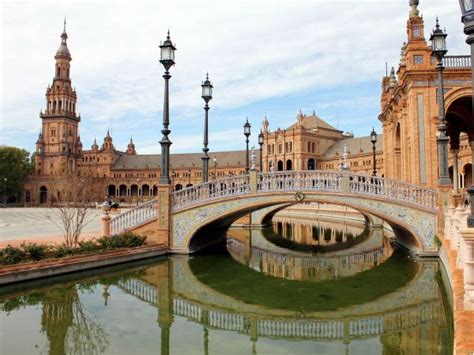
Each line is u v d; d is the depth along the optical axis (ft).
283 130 417.28
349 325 39.06
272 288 54.08
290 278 60.39
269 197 73.36
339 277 60.90
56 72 475.31
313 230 133.39
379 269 65.62
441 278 57.00
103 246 64.69
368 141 386.73
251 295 50.47
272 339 35.32
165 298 48.57
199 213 74.90
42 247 55.31
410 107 102.42
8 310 42.27
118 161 517.14
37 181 447.01
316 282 57.72
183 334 36.29
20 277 49.26
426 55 100.53
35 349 31.53
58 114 466.29
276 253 85.56
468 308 22.85
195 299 48.42
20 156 431.43
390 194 70.28
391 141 146.72
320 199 72.23
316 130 423.64
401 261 70.28
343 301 47.52
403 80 107.24
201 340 34.76
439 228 66.64
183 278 58.95
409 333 36.24
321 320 40.83
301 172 72.54
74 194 129.70
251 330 37.76
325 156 415.44
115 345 32.94
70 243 63.57
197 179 484.33
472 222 28.50
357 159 375.25
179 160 502.79
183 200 75.92
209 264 69.97
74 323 38.45
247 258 77.87
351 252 85.92
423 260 67.62
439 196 66.80
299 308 44.91
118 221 76.89
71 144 481.05
